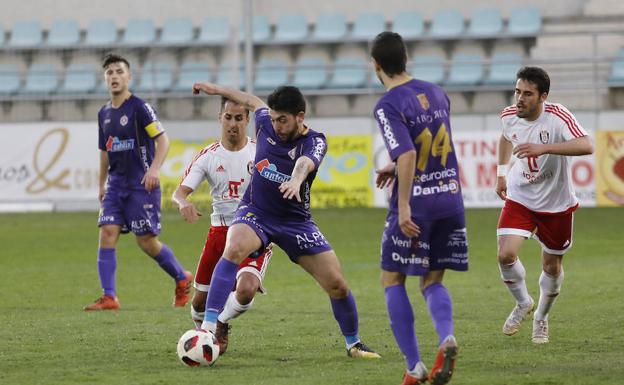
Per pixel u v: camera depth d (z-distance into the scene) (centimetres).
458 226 1711
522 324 2453
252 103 2141
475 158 5878
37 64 7012
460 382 1722
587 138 2116
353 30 7531
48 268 3831
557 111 2180
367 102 6950
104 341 2245
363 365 1914
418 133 1669
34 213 6066
